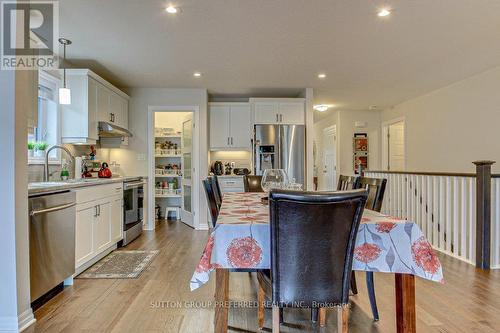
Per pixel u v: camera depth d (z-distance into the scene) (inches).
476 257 124.3
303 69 164.2
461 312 85.5
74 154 157.9
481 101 173.9
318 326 80.1
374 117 289.9
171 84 194.5
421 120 230.1
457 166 193.0
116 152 202.1
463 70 167.9
